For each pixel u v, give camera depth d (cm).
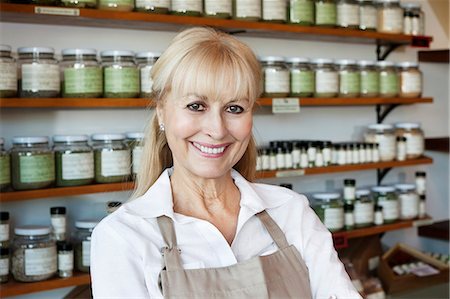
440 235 404
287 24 314
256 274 142
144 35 305
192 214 155
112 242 142
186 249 146
